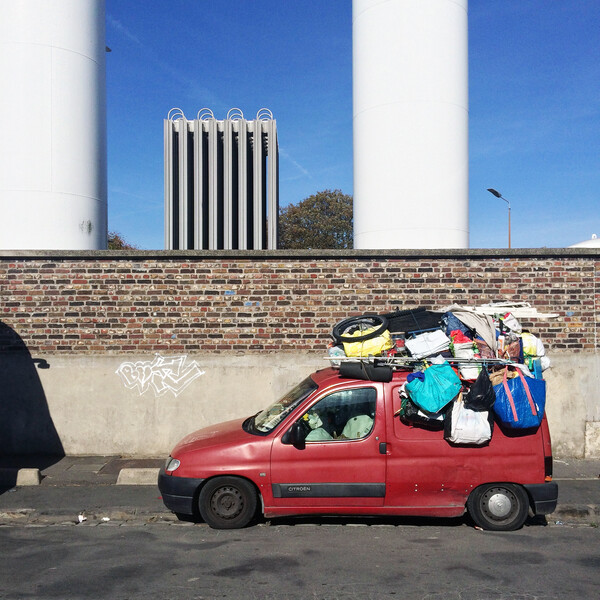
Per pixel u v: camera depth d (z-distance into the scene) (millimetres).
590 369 8812
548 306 8852
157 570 4816
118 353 8828
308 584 4504
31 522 6336
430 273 8883
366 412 5898
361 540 5605
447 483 5734
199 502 5926
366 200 10859
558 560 5051
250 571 4789
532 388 5750
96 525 6199
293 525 6090
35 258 8812
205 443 6074
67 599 4230
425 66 10453
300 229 40781
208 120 13602
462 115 10789
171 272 8852
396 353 6301
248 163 14219
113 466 8250
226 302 8859
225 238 13508
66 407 8820
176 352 8844
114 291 8836
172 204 13336
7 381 8789
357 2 11133
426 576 4664
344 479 5738
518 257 8883
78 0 10812
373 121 10711
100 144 11367
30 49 10367
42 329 8812
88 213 10945
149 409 8836
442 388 5613
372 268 8883
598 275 8867
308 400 5961
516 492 5816
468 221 11047
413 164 10445
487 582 4543
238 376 8844
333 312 8867
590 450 8766
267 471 5793
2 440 8789
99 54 11344
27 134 10336
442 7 10555
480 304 8852
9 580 4605
